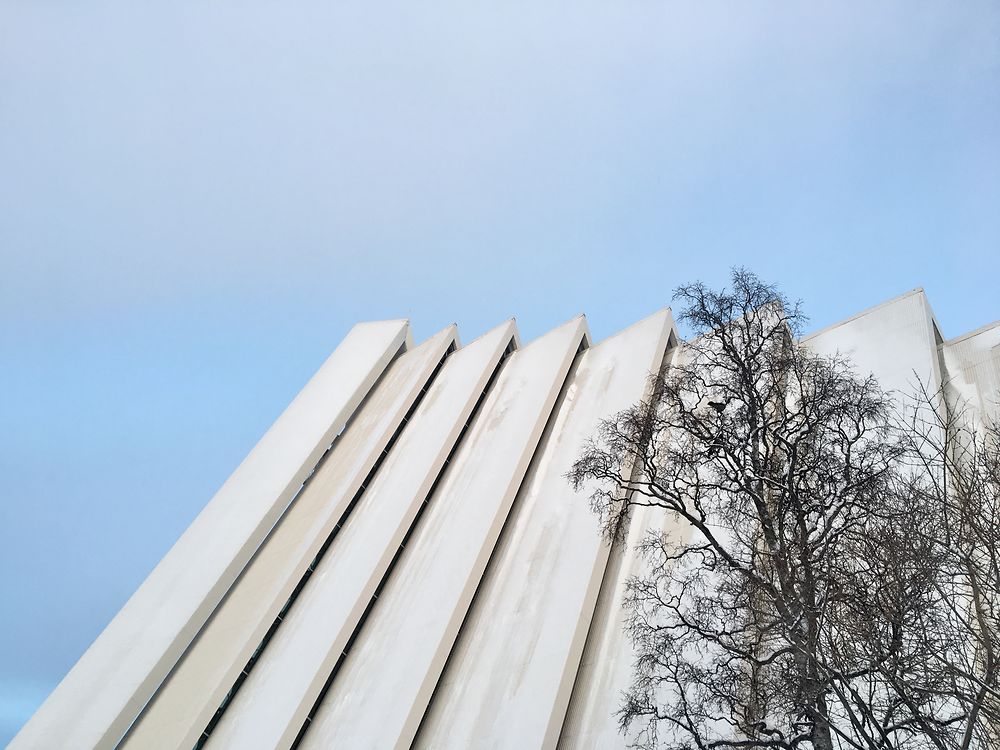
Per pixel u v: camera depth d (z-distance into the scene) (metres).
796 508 14.22
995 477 13.98
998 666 11.91
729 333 17.39
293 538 37.16
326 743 26.06
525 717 22.91
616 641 24.25
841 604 13.41
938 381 27.22
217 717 29.89
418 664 26.50
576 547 27.78
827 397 16.05
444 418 39.50
